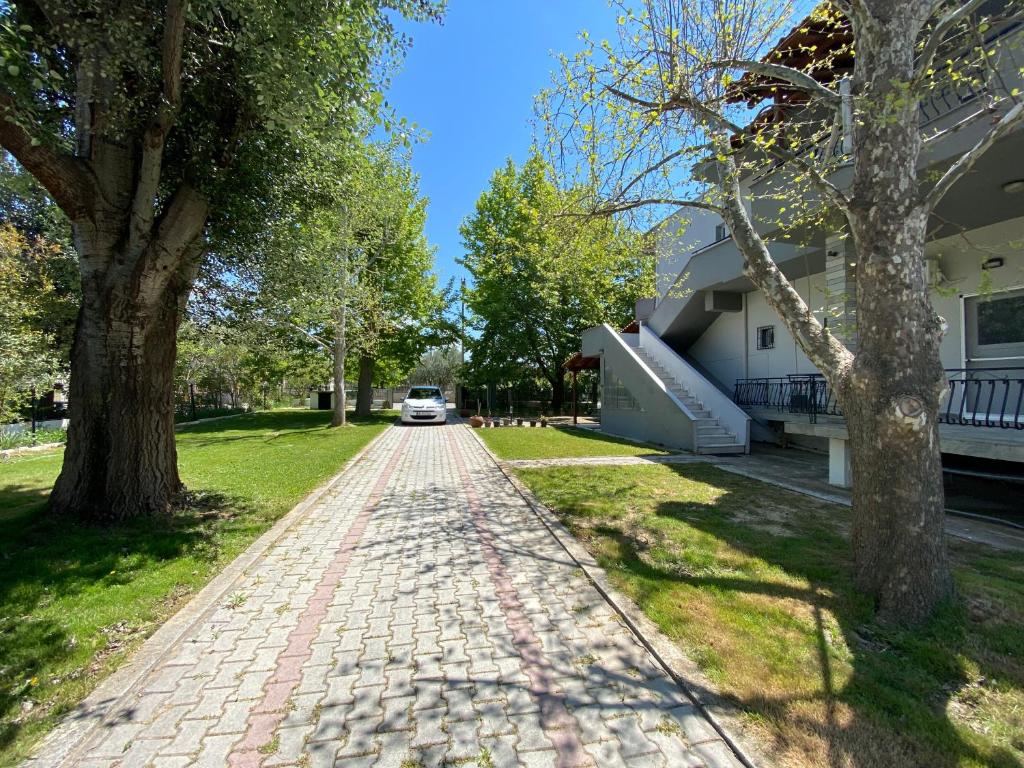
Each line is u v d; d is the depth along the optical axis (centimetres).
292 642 302
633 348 1538
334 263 1056
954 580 344
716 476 791
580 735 219
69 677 259
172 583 375
